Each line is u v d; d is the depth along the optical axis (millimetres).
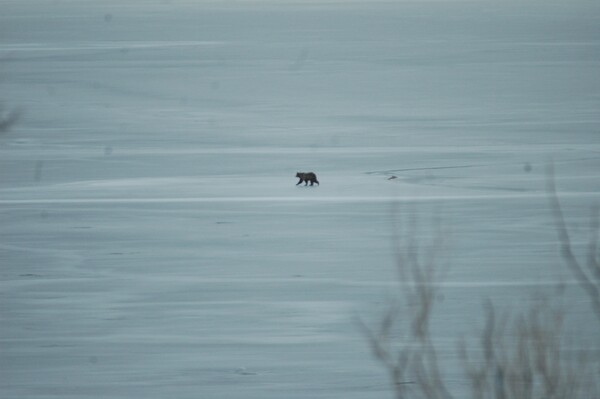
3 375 39688
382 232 67500
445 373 37625
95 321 46906
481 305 48125
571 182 87875
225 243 64625
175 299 50812
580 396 27812
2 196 83562
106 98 160625
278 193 84438
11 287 53375
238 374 39500
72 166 99875
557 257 58719
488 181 89375
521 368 21734
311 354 41625
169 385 38438
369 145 113438
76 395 37625
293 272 56500
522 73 188250
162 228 69688
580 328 42750
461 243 62906
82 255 61312
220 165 100500
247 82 182500
